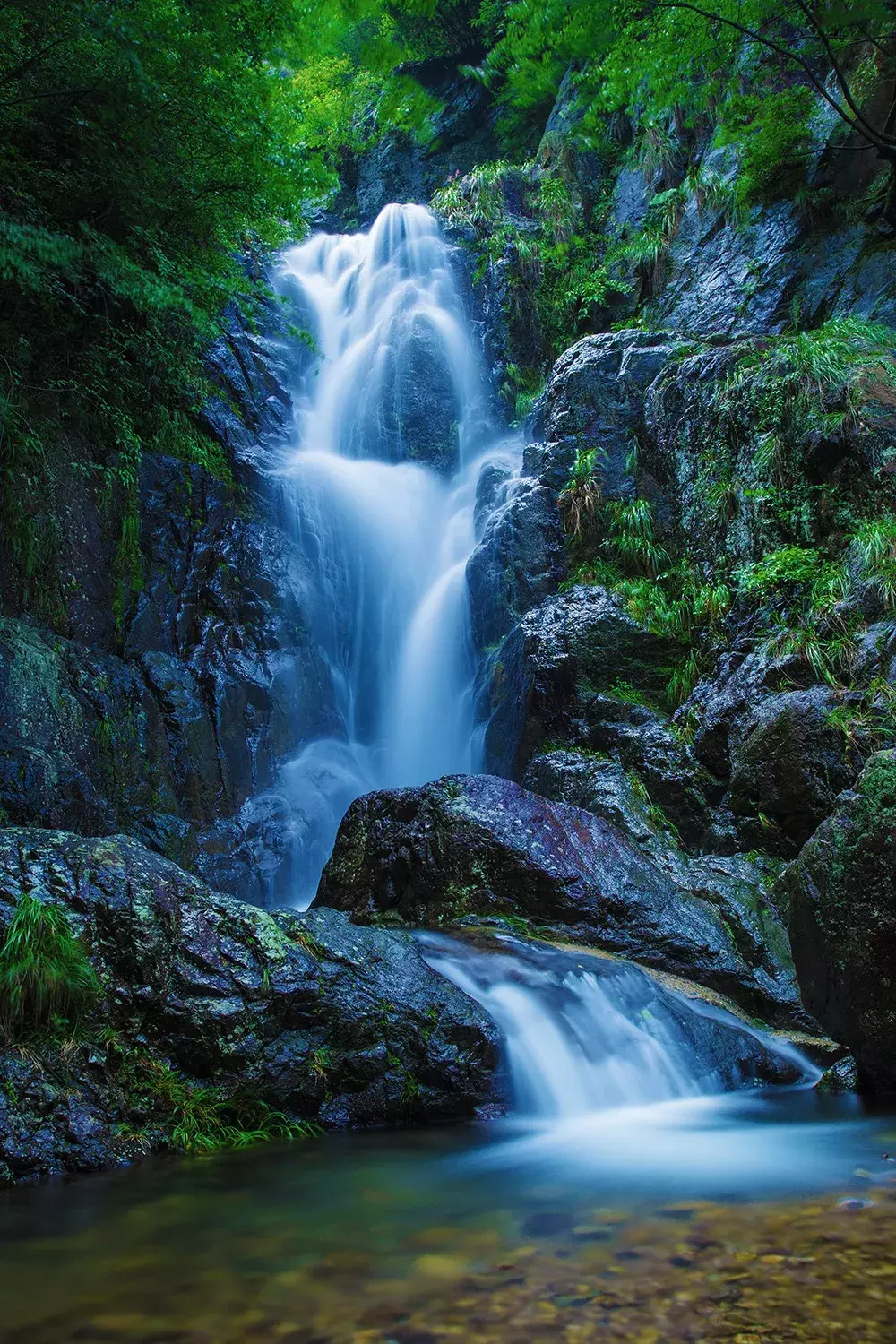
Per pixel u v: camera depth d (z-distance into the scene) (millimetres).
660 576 12039
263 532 14336
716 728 9609
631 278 17109
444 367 18469
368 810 8344
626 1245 2953
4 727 9500
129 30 10016
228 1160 4223
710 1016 6387
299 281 20484
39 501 11188
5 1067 4238
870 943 5461
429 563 16219
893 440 9258
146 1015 4707
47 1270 2904
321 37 16469
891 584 8641
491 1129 4824
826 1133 4598
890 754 5711
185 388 14414
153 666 11992
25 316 11797
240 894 11469
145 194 12164
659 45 12977
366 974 5328
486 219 19734
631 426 13445
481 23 22172
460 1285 2693
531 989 5828
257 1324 2484
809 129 14047
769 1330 2316
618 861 7699
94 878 4953
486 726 12711
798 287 13414
